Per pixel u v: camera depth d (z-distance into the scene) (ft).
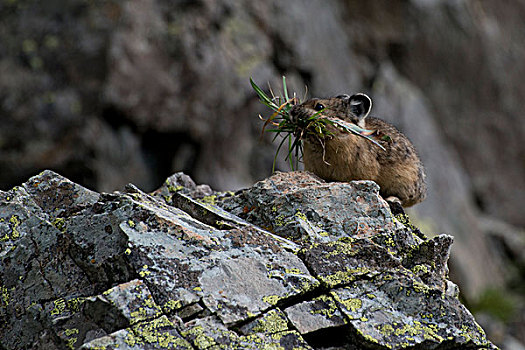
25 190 28.66
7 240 26.43
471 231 102.99
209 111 75.46
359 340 23.59
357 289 24.93
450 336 23.95
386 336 23.57
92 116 68.03
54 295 25.17
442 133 112.27
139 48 70.85
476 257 100.17
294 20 87.97
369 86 102.78
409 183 38.27
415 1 108.47
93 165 67.72
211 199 32.42
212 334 22.40
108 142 69.05
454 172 107.24
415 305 24.66
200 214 28.50
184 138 74.64
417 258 27.32
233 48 79.41
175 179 33.73
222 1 79.92
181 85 73.51
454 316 24.54
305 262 25.64
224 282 24.08
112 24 69.51
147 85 71.05
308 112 35.42
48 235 26.17
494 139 114.01
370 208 28.60
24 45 68.13
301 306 24.14
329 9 100.07
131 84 69.92
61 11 69.51
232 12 81.20
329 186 29.09
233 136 78.74
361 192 28.94
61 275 25.49
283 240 26.89
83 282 25.29
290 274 24.86
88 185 68.23
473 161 113.60
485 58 112.37
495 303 90.79
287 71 86.28
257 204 29.86
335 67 95.55
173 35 73.61
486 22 113.39
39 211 28.09
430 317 24.48
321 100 37.32
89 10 69.56
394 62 108.68
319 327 23.54
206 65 75.25
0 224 26.81
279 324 23.34
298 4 90.74
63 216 28.09
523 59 114.93
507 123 114.11
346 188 29.01
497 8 115.34
